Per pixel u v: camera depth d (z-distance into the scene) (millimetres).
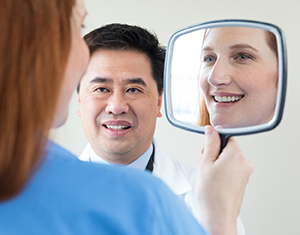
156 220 353
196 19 2598
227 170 544
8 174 315
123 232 343
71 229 332
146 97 1158
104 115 1158
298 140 2564
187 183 1287
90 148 1295
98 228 341
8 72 309
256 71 629
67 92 431
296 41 2533
